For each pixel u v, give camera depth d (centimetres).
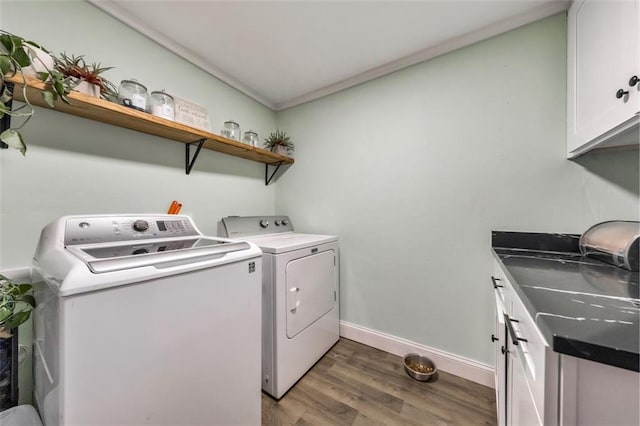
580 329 44
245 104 212
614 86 85
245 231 181
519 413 70
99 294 63
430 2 125
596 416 42
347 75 193
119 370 66
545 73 131
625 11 80
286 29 145
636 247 84
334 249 195
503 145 142
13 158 101
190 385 83
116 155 132
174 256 81
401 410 130
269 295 141
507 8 129
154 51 148
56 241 84
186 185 167
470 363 152
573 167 125
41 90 89
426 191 167
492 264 146
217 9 130
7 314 76
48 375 71
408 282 175
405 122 175
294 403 136
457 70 155
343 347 191
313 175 221
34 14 105
